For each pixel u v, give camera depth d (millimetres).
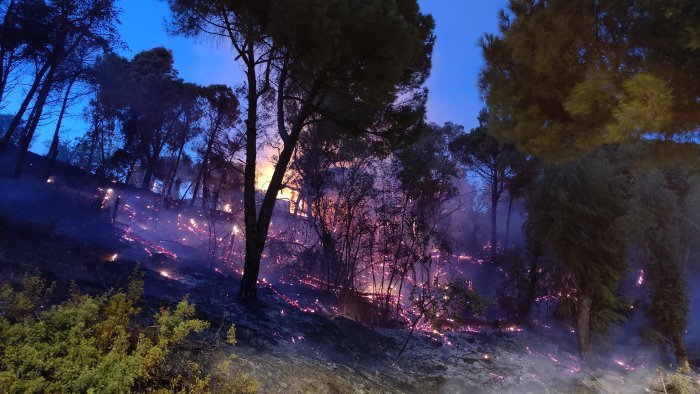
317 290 12867
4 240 7152
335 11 8148
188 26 8961
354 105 10039
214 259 13867
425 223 12859
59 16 13617
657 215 10141
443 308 9492
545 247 12484
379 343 9086
